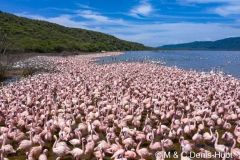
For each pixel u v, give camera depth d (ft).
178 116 60.54
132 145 44.37
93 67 147.33
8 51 150.82
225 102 68.33
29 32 378.12
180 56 326.85
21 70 142.10
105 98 74.84
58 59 206.08
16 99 70.44
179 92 79.92
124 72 127.13
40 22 471.62
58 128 53.01
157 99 72.69
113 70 135.13
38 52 291.99
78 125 52.95
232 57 316.81
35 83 94.53
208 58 290.56
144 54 368.48
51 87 88.74
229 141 46.47
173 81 101.50
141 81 99.91
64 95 77.61
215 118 56.24
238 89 85.51
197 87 87.04
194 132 51.52
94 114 58.90
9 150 42.24
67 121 52.08
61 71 140.67
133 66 154.81
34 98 74.49
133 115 57.57
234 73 153.48
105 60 234.58
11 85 88.89
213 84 94.43
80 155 41.42
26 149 42.68
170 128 52.47
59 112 62.49
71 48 344.90
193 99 73.77
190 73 125.59
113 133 47.37
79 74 122.11
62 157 43.01
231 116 58.23
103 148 41.81
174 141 48.34
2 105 62.85
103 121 53.06
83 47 377.30
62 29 486.79
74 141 45.11
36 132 48.83
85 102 68.13
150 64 177.06
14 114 57.82
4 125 56.85
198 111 59.67
